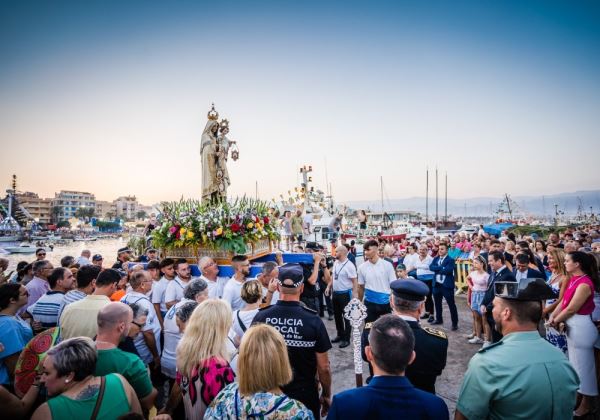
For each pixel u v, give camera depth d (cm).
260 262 720
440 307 794
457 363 582
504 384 208
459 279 1109
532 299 225
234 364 318
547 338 483
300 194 1923
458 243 1369
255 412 201
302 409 207
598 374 432
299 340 298
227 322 282
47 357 218
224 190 863
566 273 479
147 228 853
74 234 10288
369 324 302
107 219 14600
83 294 436
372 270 643
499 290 239
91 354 225
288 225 1301
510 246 886
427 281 855
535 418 203
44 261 569
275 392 214
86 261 898
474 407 220
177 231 629
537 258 762
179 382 280
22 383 299
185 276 554
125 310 287
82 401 216
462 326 788
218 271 607
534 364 210
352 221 3053
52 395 221
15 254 5006
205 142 842
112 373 249
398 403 187
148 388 285
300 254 730
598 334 411
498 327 243
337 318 688
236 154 882
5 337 325
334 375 550
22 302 360
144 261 822
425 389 276
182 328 331
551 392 205
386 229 3175
